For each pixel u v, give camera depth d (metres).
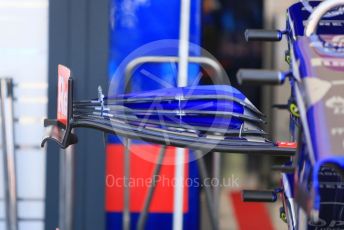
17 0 12.10
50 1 11.88
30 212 12.40
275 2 15.26
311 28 6.20
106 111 7.43
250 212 15.39
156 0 12.36
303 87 5.50
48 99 11.96
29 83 12.23
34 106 12.25
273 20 15.34
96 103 7.43
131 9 12.36
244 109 7.51
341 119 5.24
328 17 6.58
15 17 12.14
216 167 11.91
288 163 7.21
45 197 12.16
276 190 7.39
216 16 17.17
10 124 11.75
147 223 12.61
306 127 5.34
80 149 12.07
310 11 6.77
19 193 12.35
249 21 17.20
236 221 14.79
